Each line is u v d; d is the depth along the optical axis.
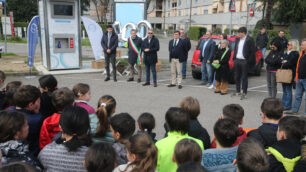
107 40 8.98
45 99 3.47
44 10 9.93
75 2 10.38
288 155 2.14
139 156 1.93
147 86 8.69
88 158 1.77
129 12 14.55
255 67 10.56
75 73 10.39
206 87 8.75
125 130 2.45
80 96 3.42
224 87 7.80
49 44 10.30
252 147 1.75
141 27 12.35
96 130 2.73
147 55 8.47
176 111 2.66
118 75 10.34
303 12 21.00
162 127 5.31
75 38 10.72
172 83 8.74
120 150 2.45
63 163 2.15
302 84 5.83
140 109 6.39
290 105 6.34
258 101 7.20
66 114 2.25
